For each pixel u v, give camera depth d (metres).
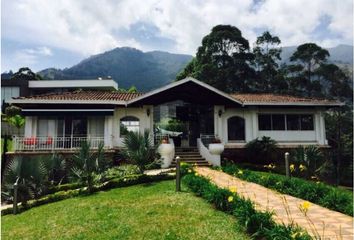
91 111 22.77
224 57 49.25
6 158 21.00
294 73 55.62
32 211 13.05
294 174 20.59
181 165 17.78
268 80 51.88
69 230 9.37
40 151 21.30
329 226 8.50
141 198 12.17
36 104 23.39
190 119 26.17
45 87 48.78
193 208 10.20
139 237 8.17
